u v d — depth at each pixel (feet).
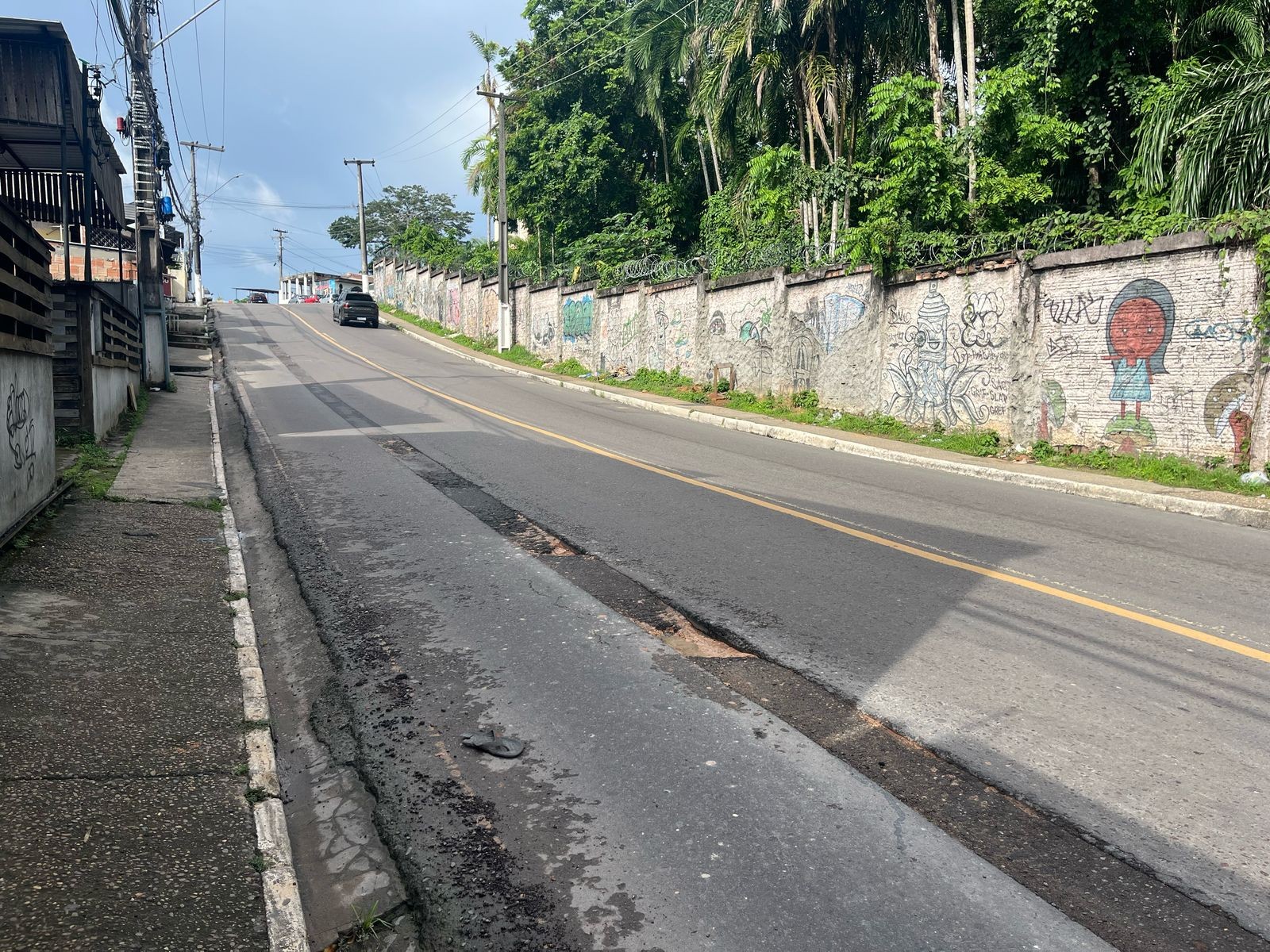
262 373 77.92
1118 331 36.27
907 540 24.00
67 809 9.95
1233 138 36.83
